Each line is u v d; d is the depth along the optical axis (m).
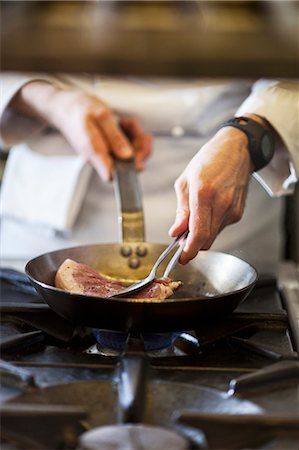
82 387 0.71
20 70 0.51
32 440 0.60
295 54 0.49
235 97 1.53
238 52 0.49
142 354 0.75
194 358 0.82
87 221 1.56
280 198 1.58
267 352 0.81
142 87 1.53
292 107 1.12
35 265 0.95
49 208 1.50
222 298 0.80
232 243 1.58
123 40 0.50
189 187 0.99
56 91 1.41
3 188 1.56
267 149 1.06
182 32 0.50
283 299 1.07
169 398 0.69
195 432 0.61
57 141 1.56
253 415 0.63
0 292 1.05
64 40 0.50
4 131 1.49
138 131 1.41
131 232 1.08
